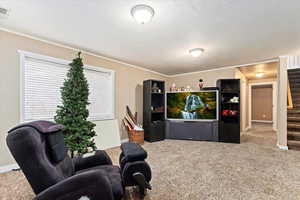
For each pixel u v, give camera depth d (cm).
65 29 236
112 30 238
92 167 167
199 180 205
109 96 384
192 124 429
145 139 432
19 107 247
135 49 321
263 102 838
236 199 165
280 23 215
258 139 439
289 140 367
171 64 437
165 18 203
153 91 440
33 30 240
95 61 352
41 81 276
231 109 429
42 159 107
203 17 200
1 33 231
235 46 302
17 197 171
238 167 246
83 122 273
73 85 274
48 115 283
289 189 184
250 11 187
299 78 421
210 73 497
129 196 172
